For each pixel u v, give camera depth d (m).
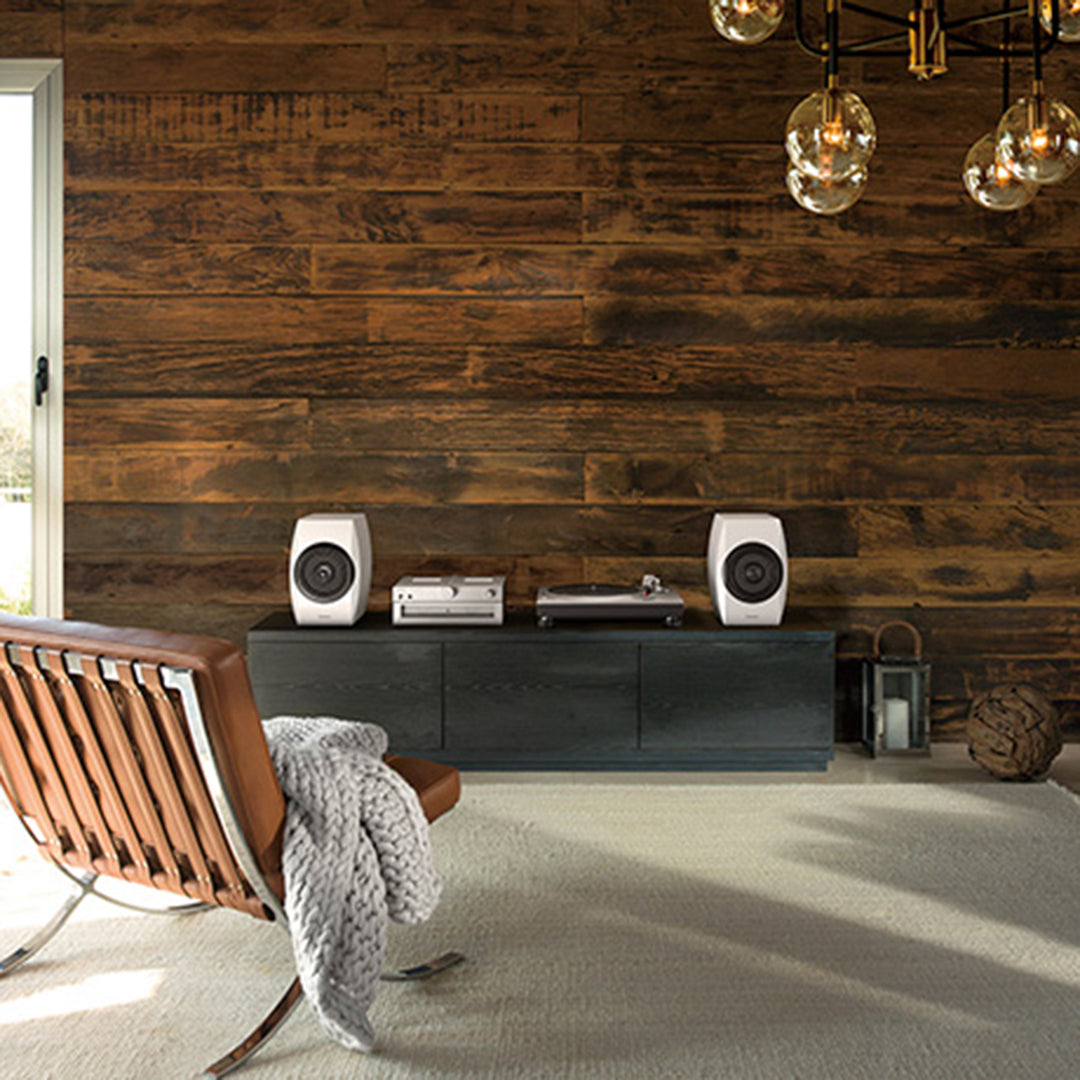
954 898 2.73
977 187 2.45
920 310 4.09
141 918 2.64
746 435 4.10
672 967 2.38
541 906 2.69
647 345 4.08
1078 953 2.44
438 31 4.04
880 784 3.64
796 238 4.07
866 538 4.12
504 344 4.07
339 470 4.10
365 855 2.07
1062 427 4.12
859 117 2.00
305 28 4.03
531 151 4.05
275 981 2.34
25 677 2.03
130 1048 2.07
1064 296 4.10
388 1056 2.04
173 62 4.03
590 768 3.77
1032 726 3.62
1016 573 4.14
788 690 3.69
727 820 3.29
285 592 4.11
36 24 4.02
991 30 4.05
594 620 3.79
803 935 2.53
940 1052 2.04
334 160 4.05
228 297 4.06
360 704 3.69
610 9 4.04
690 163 4.05
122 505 4.09
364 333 4.07
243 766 1.86
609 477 4.11
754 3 2.08
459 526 4.11
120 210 4.04
